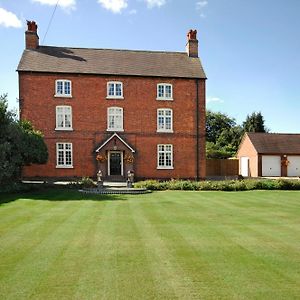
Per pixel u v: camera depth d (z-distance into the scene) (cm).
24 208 1405
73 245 828
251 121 6456
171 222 1129
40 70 2989
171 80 3194
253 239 898
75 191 2148
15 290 565
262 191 2283
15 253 762
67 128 3042
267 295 546
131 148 3077
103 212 1324
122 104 3127
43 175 2991
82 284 588
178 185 2370
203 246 827
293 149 4322
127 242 860
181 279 612
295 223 1121
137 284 589
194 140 3206
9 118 2053
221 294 550
